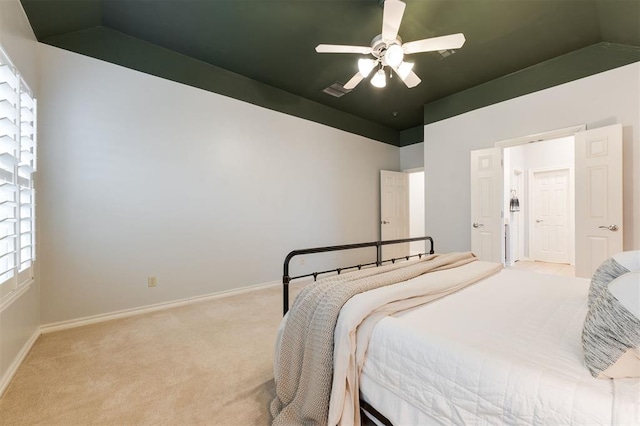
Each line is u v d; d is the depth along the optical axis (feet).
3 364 5.38
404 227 18.63
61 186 8.11
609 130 9.07
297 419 3.98
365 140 16.94
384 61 7.77
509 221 17.22
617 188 8.93
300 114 13.84
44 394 5.11
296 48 9.74
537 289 5.31
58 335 7.55
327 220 15.01
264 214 12.56
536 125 10.80
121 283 9.03
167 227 9.95
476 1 7.48
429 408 3.02
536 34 8.93
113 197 8.93
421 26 8.40
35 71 7.59
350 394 3.58
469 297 4.84
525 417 2.42
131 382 5.47
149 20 8.41
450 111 13.46
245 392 5.18
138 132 9.41
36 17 7.16
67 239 8.17
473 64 10.71
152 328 8.05
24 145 6.52
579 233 9.68
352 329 3.64
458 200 13.24
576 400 2.27
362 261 16.62
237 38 9.25
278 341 4.87
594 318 2.69
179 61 10.23
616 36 8.82
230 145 11.52
